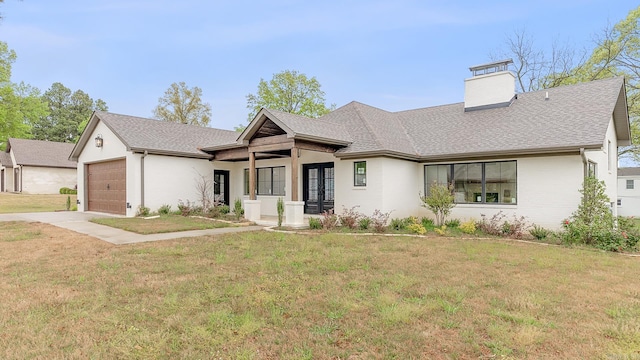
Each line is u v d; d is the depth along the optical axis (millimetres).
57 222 13141
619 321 4305
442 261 7414
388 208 12820
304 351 3545
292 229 11961
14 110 31250
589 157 11492
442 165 13758
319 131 13359
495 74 14773
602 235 9320
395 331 4000
